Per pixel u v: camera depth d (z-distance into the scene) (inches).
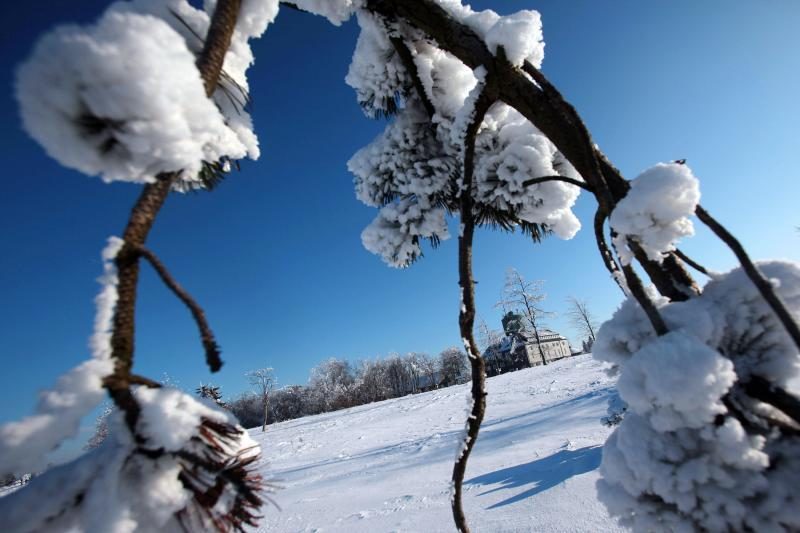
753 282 28.6
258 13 32.7
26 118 19.2
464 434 36.7
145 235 20.7
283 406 1882.4
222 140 31.4
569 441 242.7
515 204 60.5
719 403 27.1
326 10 49.0
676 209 28.1
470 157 42.9
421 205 65.7
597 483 32.4
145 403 19.5
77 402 17.4
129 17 20.2
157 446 19.3
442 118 58.9
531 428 341.1
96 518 18.1
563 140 38.7
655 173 29.2
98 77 18.2
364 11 51.3
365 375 2091.5
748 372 29.7
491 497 156.6
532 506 130.0
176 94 19.8
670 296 34.5
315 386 1971.0
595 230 38.3
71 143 19.6
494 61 39.6
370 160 68.6
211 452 21.7
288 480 378.0
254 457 23.2
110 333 19.2
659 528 28.5
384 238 69.6
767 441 27.8
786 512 25.6
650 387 26.7
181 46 21.2
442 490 195.8
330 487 284.4
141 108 18.9
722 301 31.4
